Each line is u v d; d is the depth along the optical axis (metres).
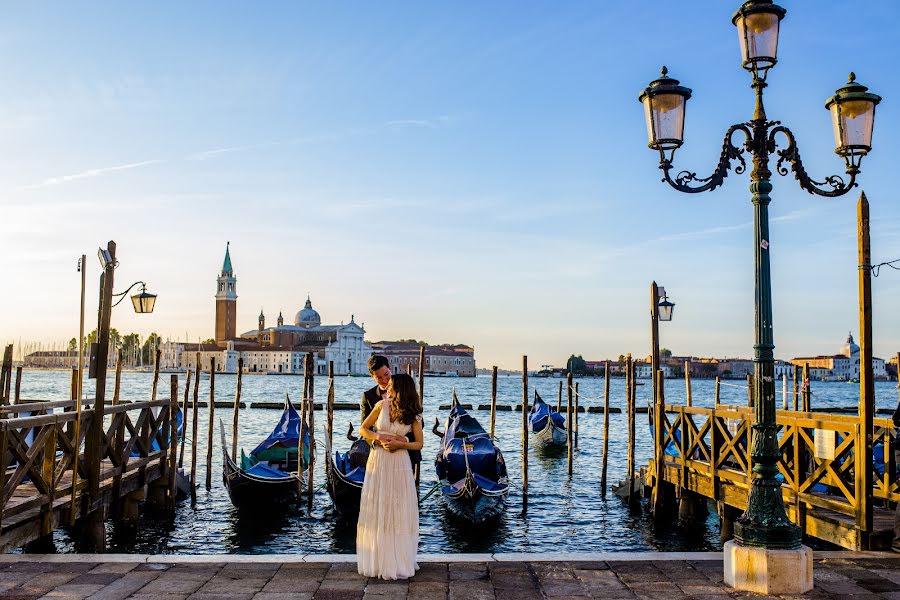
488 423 49.19
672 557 7.67
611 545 15.05
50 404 11.47
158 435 16.44
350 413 57.56
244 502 17.09
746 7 6.65
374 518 6.96
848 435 9.81
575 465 27.55
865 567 7.41
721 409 15.06
